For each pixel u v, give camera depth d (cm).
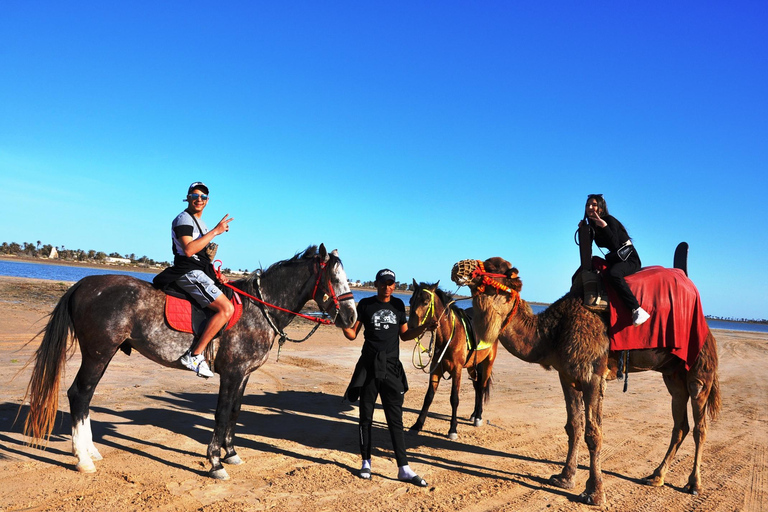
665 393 1278
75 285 531
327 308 589
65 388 859
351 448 666
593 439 518
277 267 589
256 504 463
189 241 512
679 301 541
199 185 540
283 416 816
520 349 572
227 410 545
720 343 3272
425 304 710
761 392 1330
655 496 545
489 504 498
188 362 520
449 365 765
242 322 554
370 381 560
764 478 616
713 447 750
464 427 823
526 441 752
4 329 1449
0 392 784
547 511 488
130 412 745
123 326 509
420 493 518
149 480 502
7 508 420
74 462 535
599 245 586
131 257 17425
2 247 15900
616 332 531
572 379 545
